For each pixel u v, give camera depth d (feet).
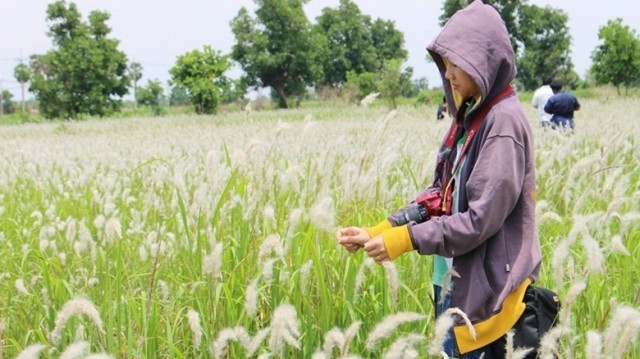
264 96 236.02
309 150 27.32
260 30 231.30
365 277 12.80
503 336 8.66
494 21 8.73
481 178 8.45
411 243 8.70
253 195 14.02
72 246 16.01
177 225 15.03
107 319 11.44
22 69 202.59
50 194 27.14
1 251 17.24
